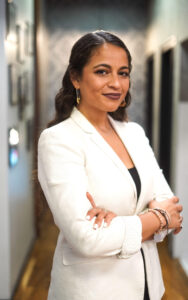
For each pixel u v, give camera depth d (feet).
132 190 4.20
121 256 3.95
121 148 4.59
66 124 4.33
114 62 4.07
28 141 13.73
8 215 10.24
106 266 4.13
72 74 4.36
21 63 12.33
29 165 14.24
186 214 13.39
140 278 4.24
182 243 13.57
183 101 12.99
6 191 10.10
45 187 4.15
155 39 18.71
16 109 11.49
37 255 14.24
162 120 17.58
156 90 18.54
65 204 3.90
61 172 4.02
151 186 4.50
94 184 4.11
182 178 13.25
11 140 10.52
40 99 17.97
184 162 13.20
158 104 17.84
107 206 4.12
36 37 16.03
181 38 12.62
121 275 4.15
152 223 4.11
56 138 4.14
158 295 4.44
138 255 4.26
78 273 4.16
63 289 4.27
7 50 10.11
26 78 13.41
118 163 4.19
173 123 13.89
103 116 4.52
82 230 3.80
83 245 3.81
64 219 3.90
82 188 3.97
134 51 22.27
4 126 9.88
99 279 4.11
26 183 13.57
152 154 4.96
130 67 4.34
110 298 4.12
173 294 11.09
